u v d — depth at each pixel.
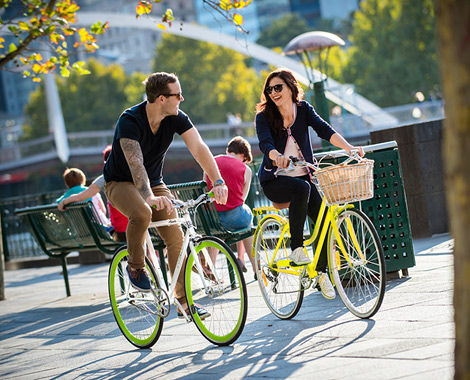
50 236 13.66
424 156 14.27
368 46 103.69
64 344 9.07
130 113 7.59
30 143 84.06
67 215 12.94
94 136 83.19
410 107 69.31
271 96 8.09
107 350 8.24
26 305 13.73
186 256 7.69
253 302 9.93
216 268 7.47
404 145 14.31
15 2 11.98
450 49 3.64
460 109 3.62
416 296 8.23
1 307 13.98
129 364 7.29
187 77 123.25
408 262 9.56
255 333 7.79
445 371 5.23
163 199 6.98
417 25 99.00
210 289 7.42
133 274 7.80
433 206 14.32
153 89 7.47
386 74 99.31
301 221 7.77
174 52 124.25
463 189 3.66
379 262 7.34
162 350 7.73
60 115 82.06
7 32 11.99
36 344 9.38
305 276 7.92
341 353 6.29
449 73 3.66
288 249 8.20
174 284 7.74
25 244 22.39
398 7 100.44
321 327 7.52
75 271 19.22
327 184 7.09
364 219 7.49
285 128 8.15
